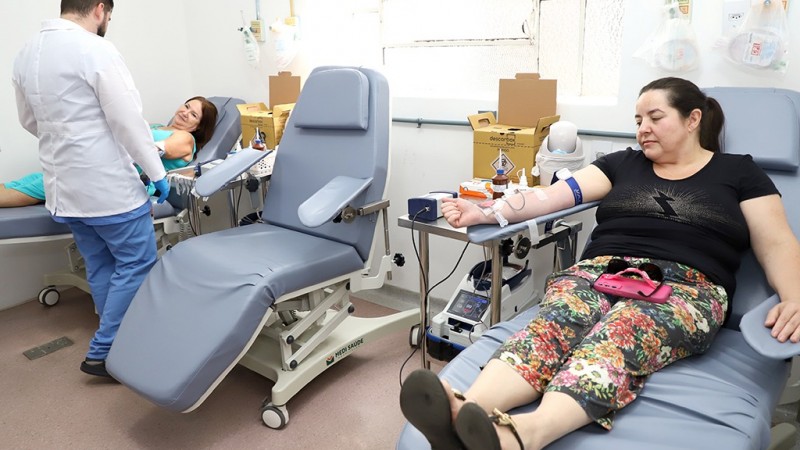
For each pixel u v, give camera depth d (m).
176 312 1.78
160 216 2.62
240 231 2.24
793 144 1.59
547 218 1.63
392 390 2.10
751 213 1.52
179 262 1.96
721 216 1.51
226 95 3.42
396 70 2.86
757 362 1.37
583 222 2.25
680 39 1.87
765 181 1.53
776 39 1.72
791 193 1.58
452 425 1.05
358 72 2.13
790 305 1.27
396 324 2.34
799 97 1.65
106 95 1.92
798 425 1.77
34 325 2.72
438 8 2.62
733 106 1.69
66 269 2.98
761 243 1.50
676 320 1.32
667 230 1.55
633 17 1.97
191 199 2.59
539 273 2.41
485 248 2.27
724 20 1.79
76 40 1.91
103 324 2.16
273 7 3.02
